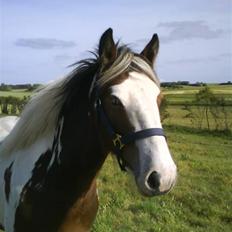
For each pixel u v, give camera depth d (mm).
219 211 3861
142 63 1474
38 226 1668
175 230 3352
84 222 1724
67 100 1664
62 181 1634
